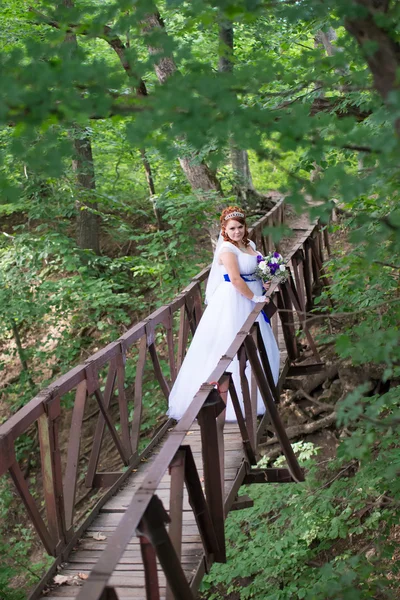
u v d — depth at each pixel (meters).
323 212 1.80
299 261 8.11
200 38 8.42
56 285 10.33
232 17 2.06
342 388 7.75
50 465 3.62
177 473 2.67
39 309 10.11
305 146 1.83
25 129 1.69
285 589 5.33
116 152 11.80
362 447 2.31
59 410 3.74
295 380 8.07
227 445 4.89
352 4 1.85
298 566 5.71
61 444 10.30
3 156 1.74
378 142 1.68
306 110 1.84
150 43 1.92
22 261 10.33
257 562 5.66
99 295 10.30
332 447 7.68
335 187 1.81
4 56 1.74
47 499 3.64
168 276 10.10
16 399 11.12
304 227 12.52
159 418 9.78
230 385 4.11
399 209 3.84
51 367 10.77
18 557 7.70
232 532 6.08
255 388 5.11
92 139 10.67
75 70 1.70
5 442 3.15
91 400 10.66
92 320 10.70
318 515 5.57
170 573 2.29
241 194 12.07
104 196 10.70
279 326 8.23
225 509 3.92
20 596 5.04
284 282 6.40
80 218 12.25
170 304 6.23
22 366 11.37
